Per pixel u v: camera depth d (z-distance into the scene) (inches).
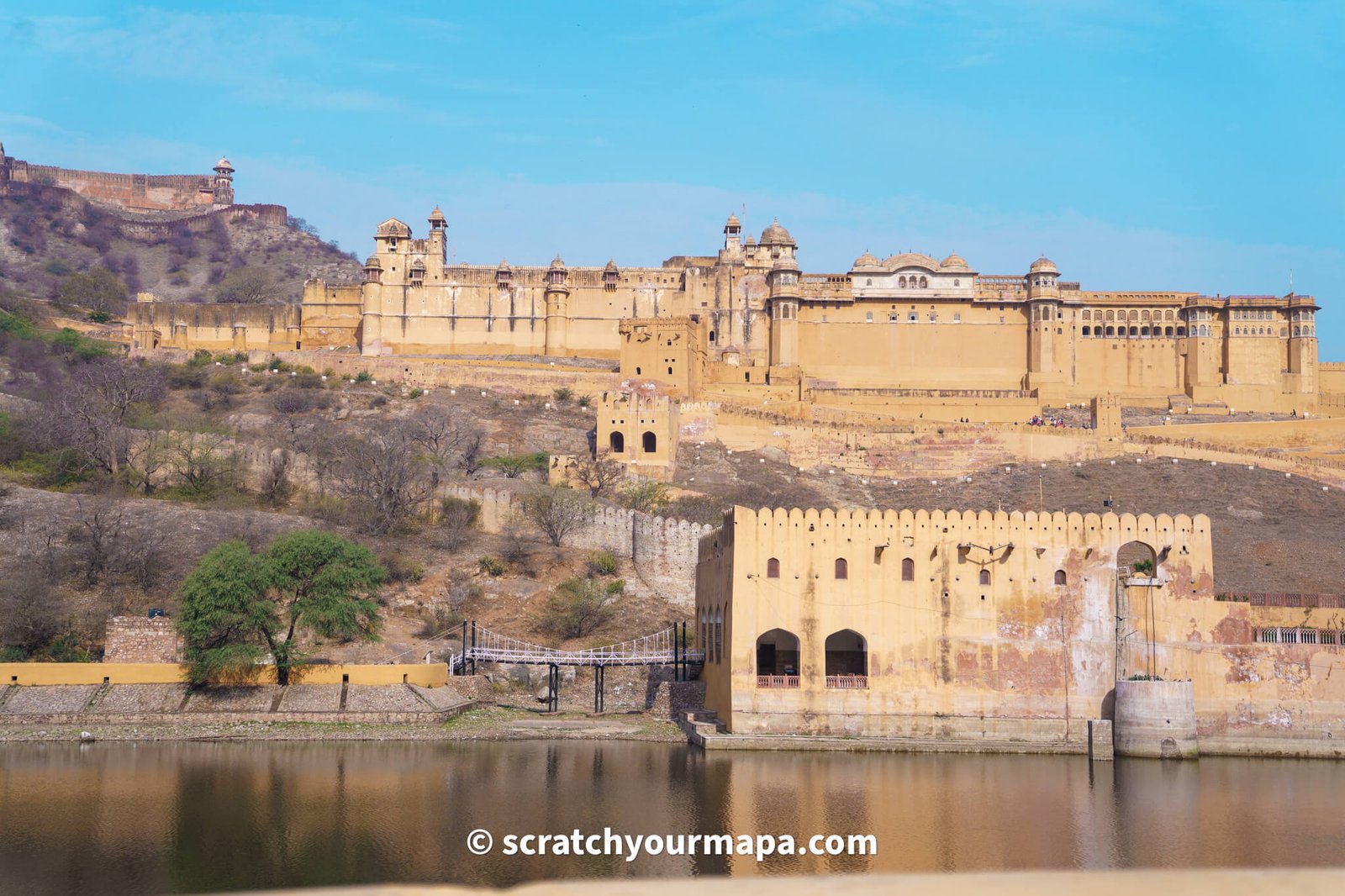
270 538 3838.6
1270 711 2785.4
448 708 3058.6
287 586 3100.4
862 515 2827.3
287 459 4416.8
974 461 5457.7
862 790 2431.1
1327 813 2321.6
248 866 2015.3
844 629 2802.7
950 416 6013.8
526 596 3715.6
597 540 4028.1
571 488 4375.0
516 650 3383.4
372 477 4242.1
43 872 1979.6
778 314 6368.1
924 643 2800.2
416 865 2022.6
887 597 2810.0
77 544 3735.2
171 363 6427.2
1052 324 6299.2
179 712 2960.1
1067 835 2175.2
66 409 4630.9
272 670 3065.9
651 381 5733.3
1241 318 6427.2
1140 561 2910.9
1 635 3240.7
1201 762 2706.7
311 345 6806.1
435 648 3376.0
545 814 2276.1
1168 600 2810.0
